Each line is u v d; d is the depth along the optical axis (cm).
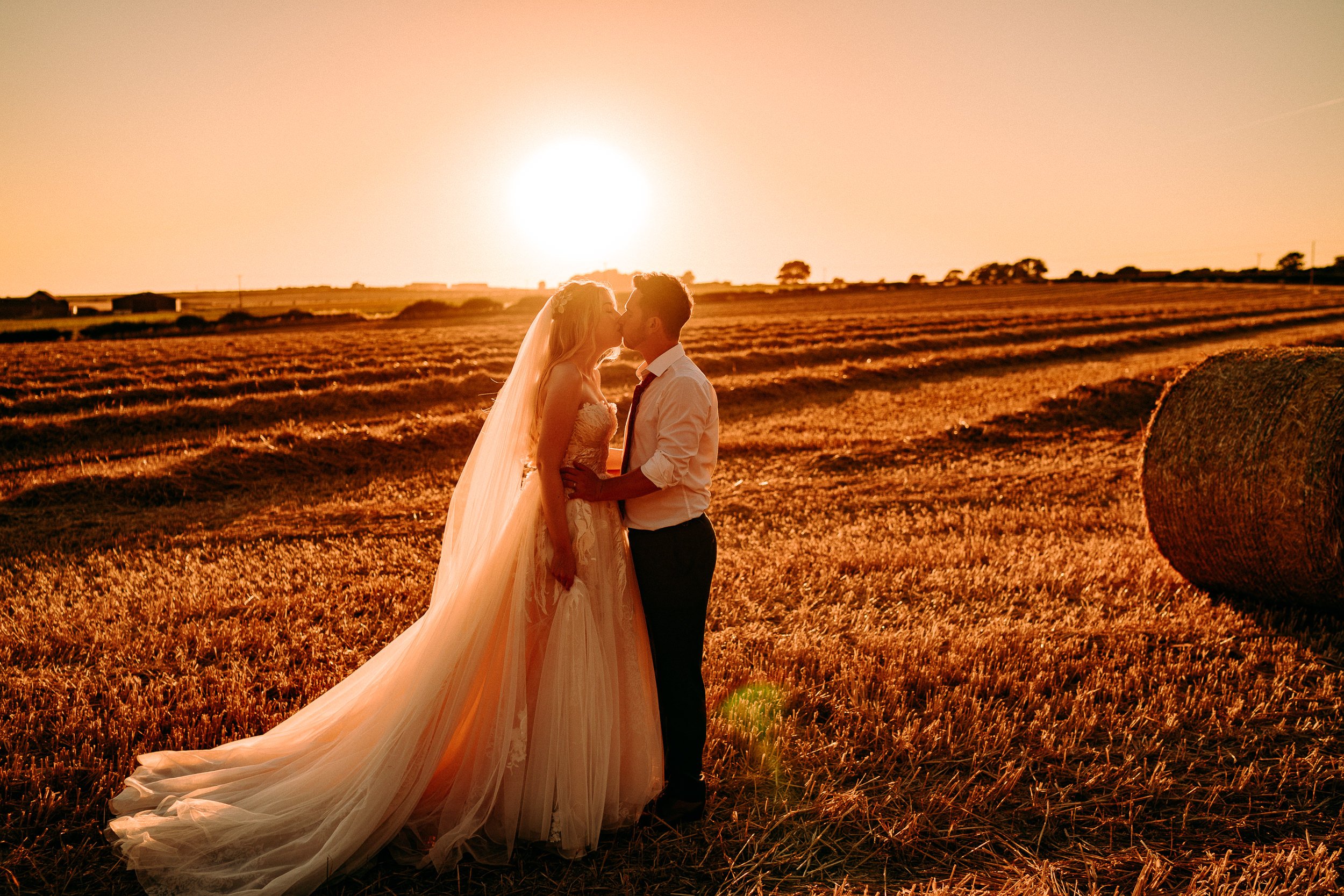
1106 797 301
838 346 2561
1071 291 8544
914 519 764
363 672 304
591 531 283
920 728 346
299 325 4750
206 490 914
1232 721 356
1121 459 1079
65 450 1172
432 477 1012
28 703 349
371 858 263
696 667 291
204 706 349
